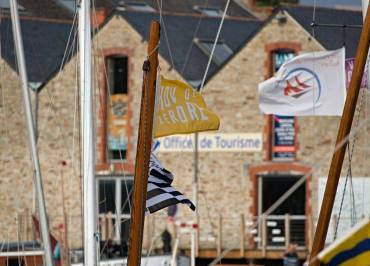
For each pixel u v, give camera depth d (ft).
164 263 214.90
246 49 292.40
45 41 309.63
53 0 322.14
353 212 152.56
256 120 292.81
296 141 292.40
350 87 115.85
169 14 315.37
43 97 297.33
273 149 293.43
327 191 115.65
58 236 266.36
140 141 120.16
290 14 288.10
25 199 295.48
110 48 299.79
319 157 291.79
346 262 87.45
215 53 308.40
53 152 297.74
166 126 129.80
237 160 293.84
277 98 150.00
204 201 293.23
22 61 142.20
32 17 316.60
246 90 292.81
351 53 224.33
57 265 189.98
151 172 131.34
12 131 294.05
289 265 252.62
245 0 358.02
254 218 290.97
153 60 119.85
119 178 295.48
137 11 307.58
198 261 286.25
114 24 300.20
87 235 136.77
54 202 297.53
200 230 290.15
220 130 293.64
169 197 130.21
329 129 291.17
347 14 273.54
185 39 308.19
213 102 293.23
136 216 119.85
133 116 298.15
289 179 292.81
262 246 286.25
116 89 299.99
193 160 293.02
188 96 130.31
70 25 318.24
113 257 218.38
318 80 148.87
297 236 287.07
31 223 279.69
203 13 322.96
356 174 255.70
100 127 297.53
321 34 278.87
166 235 272.51
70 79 296.92
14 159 296.10
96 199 140.46
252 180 292.81
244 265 280.51
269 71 290.97
